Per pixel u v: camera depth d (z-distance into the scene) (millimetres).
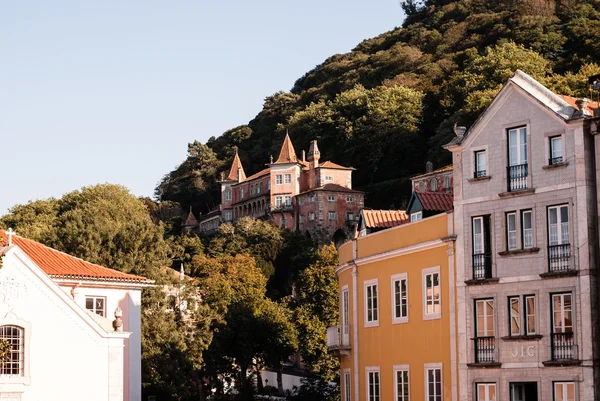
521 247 43656
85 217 86250
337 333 57000
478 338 44500
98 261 81812
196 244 171875
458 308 45312
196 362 77562
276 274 168375
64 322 48812
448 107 189250
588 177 41812
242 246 169875
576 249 41750
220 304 90562
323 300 107375
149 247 85062
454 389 45312
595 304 41188
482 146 45531
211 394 86375
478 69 185625
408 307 49094
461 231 45688
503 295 43938
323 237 185000
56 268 55094
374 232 54938
